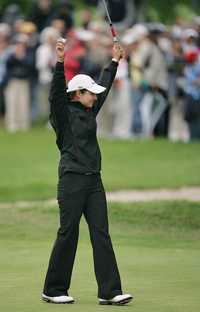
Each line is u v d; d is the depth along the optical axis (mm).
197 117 64812
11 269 31516
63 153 26297
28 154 61844
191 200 46750
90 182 26047
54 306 25859
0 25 73188
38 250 35562
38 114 74688
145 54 65438
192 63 63625
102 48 64312
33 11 74188
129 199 47812
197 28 63938
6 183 52094
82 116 26172
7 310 25344
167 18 82562
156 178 54156
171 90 66125
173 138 67438
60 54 25656
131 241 38062
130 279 29750
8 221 42281
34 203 47188
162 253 35062
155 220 42344
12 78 71812
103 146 64188
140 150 62906
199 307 25609
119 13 73438
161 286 28609
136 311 25156
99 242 25922
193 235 39969
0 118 77938
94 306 25859
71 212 25984
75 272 31000
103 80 27250
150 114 67125
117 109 68125
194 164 58562
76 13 79750
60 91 25859
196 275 30422
